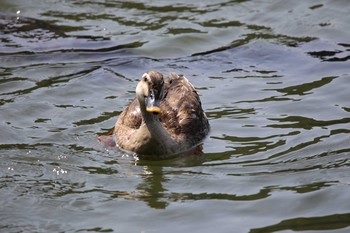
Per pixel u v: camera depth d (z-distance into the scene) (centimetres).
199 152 1536
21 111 1675
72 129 1612
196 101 1645
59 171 1444
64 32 2111
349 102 1697
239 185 1381
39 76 1858
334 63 1898
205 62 1944
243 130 1605
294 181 1384
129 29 2128
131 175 1442
